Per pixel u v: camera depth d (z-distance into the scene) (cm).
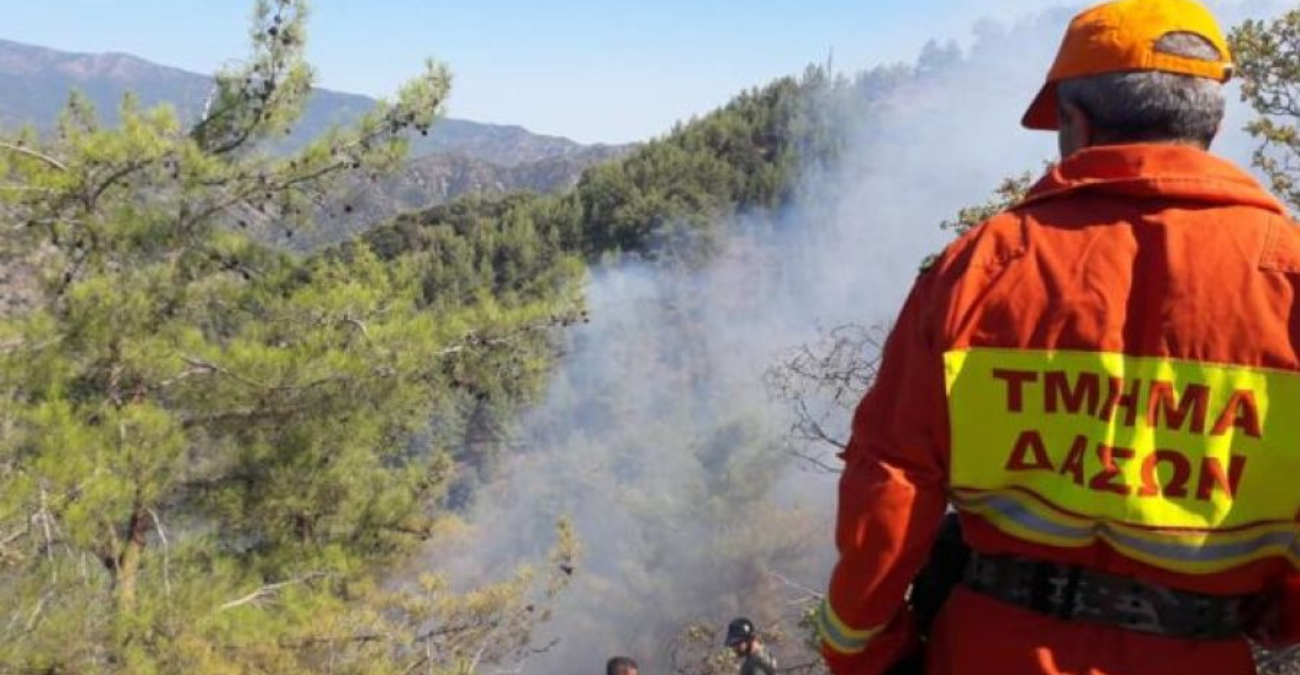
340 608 853
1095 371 129
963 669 137
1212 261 129
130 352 791
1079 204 138
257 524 921
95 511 700
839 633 141
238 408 873
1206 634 130
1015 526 134
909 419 137
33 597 658
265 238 911
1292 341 126
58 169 796
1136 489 126
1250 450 126
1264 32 632
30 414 707
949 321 135
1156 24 138
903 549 135
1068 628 132
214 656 748
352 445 911
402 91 891
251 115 876
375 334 863
